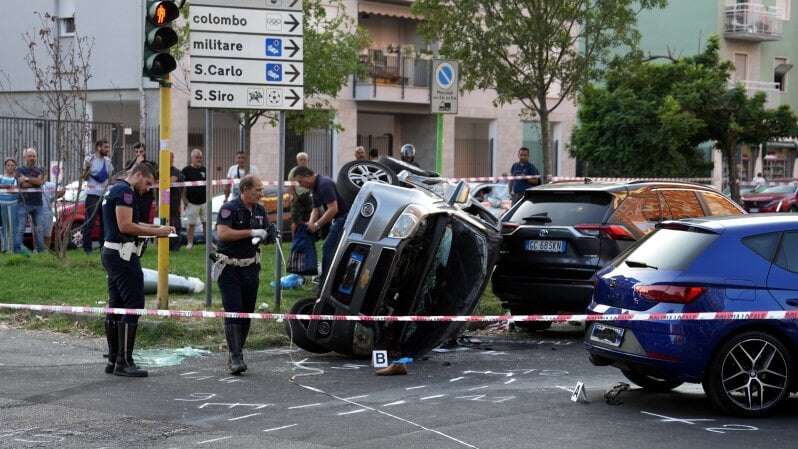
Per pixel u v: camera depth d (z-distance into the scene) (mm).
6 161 22719
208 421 8930
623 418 9125
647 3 27438
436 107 16891
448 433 8492
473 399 9930
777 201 38500
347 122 40094
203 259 20250
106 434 8445
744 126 33344
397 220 11453
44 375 10898
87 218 21172
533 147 46500
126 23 36062
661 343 9164
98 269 18156
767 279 9266
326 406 9570
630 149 32562
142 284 10977
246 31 14477
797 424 8969
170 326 13062
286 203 26922
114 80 36375
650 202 14016
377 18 41812
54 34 37812
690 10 52688
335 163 39844
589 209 13719
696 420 9070
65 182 21000
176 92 35156
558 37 26188
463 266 12328
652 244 9891
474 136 45156
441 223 11734
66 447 8031
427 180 14266
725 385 9156
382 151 43125
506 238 13984
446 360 12297
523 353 12883
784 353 9219
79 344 12688
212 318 13664
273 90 14555
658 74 33375
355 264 11633
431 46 42156
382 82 40562
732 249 9336
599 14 26391
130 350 10953
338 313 11680
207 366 11648
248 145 29969
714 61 35531
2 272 17266
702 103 33000
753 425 8922
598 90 33438
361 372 11406
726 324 9117
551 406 9625
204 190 22859
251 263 11352
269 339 13102
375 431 8562
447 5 26734
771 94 55156
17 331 13375
